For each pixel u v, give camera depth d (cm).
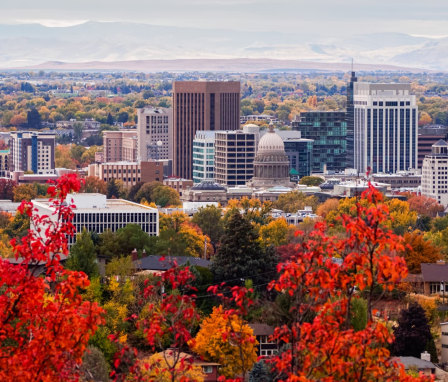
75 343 18200
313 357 18100
